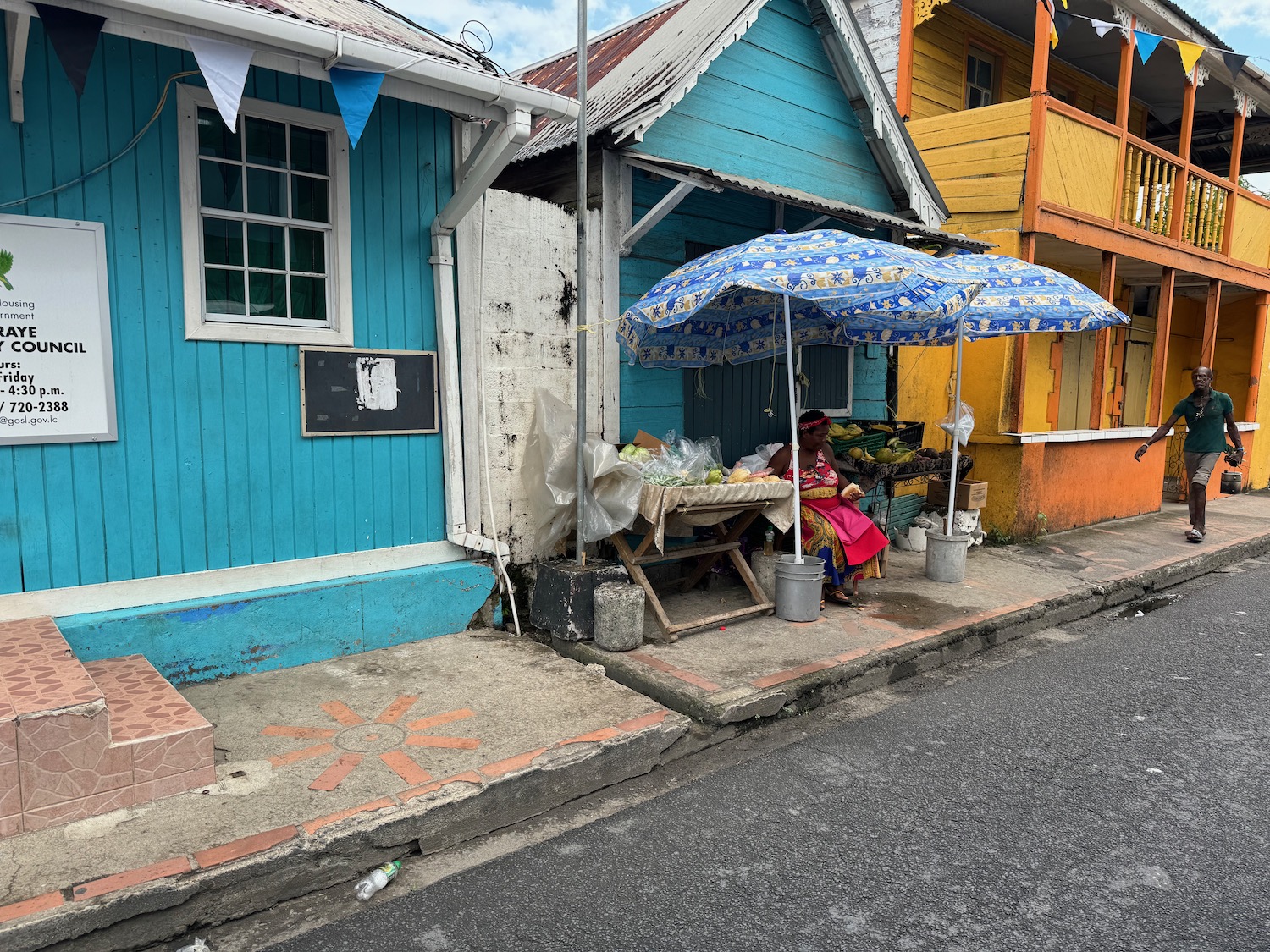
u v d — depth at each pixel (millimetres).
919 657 5238
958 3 10086
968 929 2682
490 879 2979
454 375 5098
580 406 5188
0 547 3781
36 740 2877
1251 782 3736
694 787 3697
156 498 4164
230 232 4328
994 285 6051
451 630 5215
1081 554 8289
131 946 2588
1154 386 10977
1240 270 12164
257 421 4441
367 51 3559
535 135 6488
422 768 3438
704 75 6398
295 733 3748
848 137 7695
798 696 4535
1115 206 9359
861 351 8562
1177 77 11852
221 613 4312
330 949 2604
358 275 4730
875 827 3336
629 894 2877
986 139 8531
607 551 6121
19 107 3613
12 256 3666
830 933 2662
